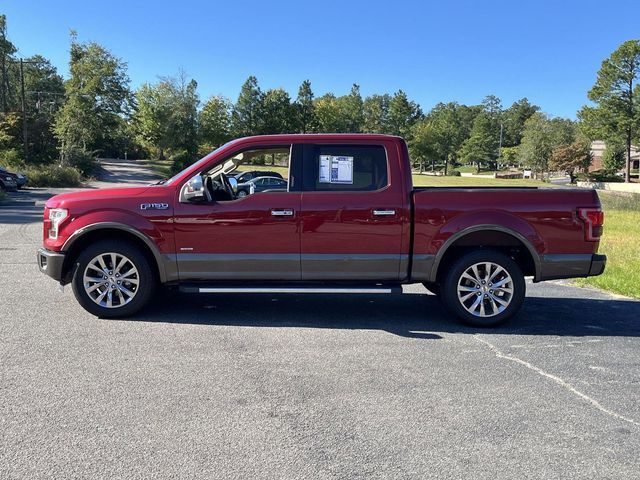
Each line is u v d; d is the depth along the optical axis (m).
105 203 5.56
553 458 3.09
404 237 5.58
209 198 5.72
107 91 54.75
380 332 5.50
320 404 3.73
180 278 5.62
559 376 4.37
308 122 87.81
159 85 69.12
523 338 5.42
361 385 4.08
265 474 2.85
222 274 5.61
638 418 3.63
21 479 2.76
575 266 5.64
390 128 100.56
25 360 4.44
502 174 94.38
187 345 4.92
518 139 137.25
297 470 2.89
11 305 6.18
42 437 3.18
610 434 3.39
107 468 2.87
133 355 4.61
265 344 5.01
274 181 5.81
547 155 87.62
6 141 46.66
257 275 5.61
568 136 87.56
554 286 8.45
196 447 3.11
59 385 3.95
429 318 6.11
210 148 75.94
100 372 4.21
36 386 3.92
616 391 4.09
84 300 5.63
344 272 5.62
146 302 5.72
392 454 3.09
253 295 7.05
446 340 5.28
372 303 6.79
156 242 5.53
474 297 5.73
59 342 4.91
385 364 4.55
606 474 2.93
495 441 3.27
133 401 3.70
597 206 5.62
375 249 5.58
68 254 5.68
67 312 5.92
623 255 11.09
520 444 3.24
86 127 53.00
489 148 115.62
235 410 3.60
